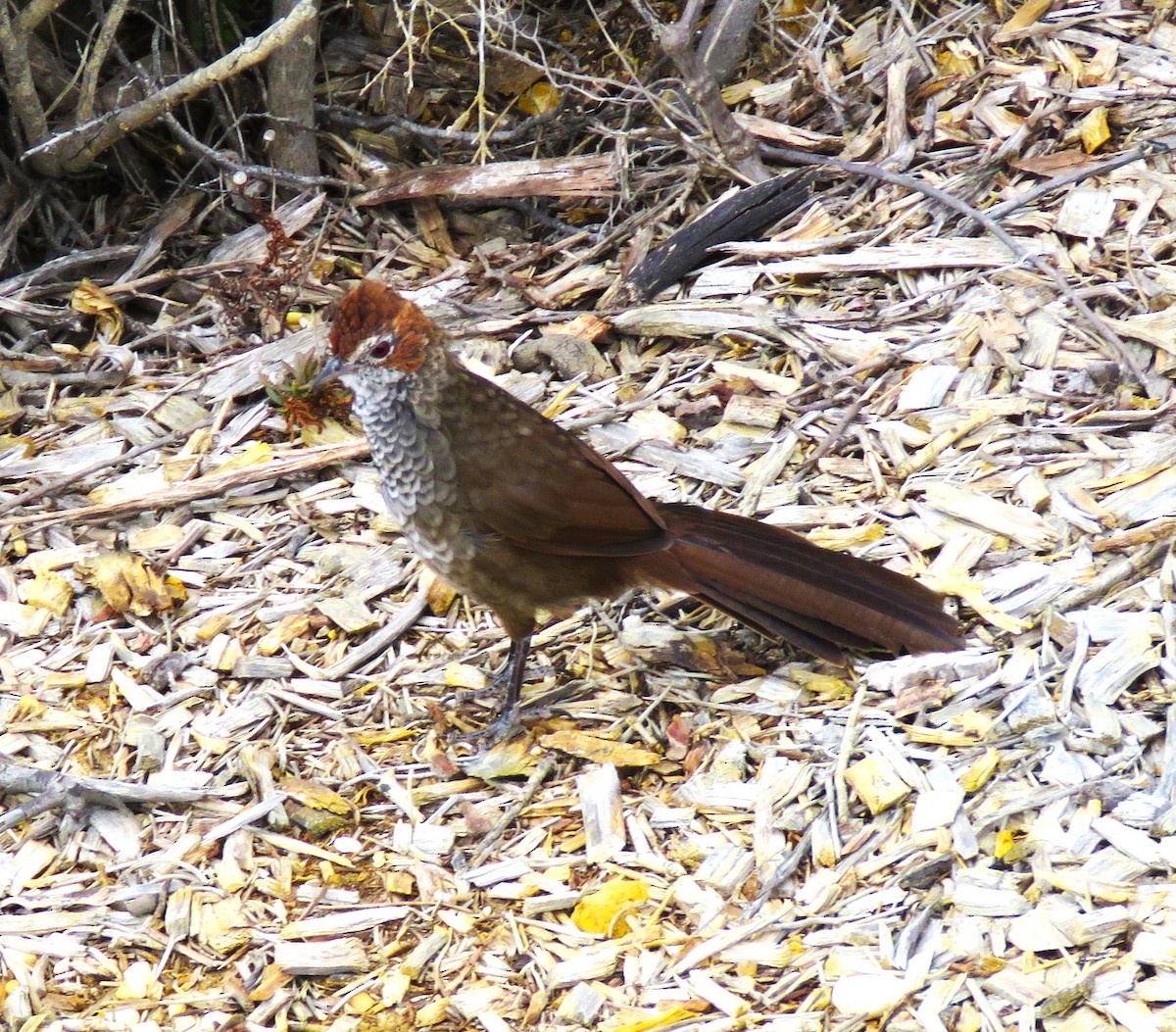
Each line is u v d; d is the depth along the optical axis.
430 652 10.12
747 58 14.03
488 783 9.14
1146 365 10.79
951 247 11.94
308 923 8.36
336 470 11.37
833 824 8.44
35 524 10.91
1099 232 11.73
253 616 10.30
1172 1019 7.19
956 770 8.52
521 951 8.10
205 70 12.05
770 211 12.62
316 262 13.12
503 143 13.90
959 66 13.33
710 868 8.38
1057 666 8.98
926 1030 7.34
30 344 12.53
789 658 9.66
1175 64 12.82
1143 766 8.38
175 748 9.44
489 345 12.11
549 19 14.67
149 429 11.74
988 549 9.84
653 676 9.70
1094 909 7.73
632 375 11.89
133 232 13.66
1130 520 9.76
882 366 11.29
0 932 8.38
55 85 13.30
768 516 10.45
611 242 12.86
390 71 14.14
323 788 9.07
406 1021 7.82
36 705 9.70
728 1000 7.65
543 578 9.15
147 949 8.29
